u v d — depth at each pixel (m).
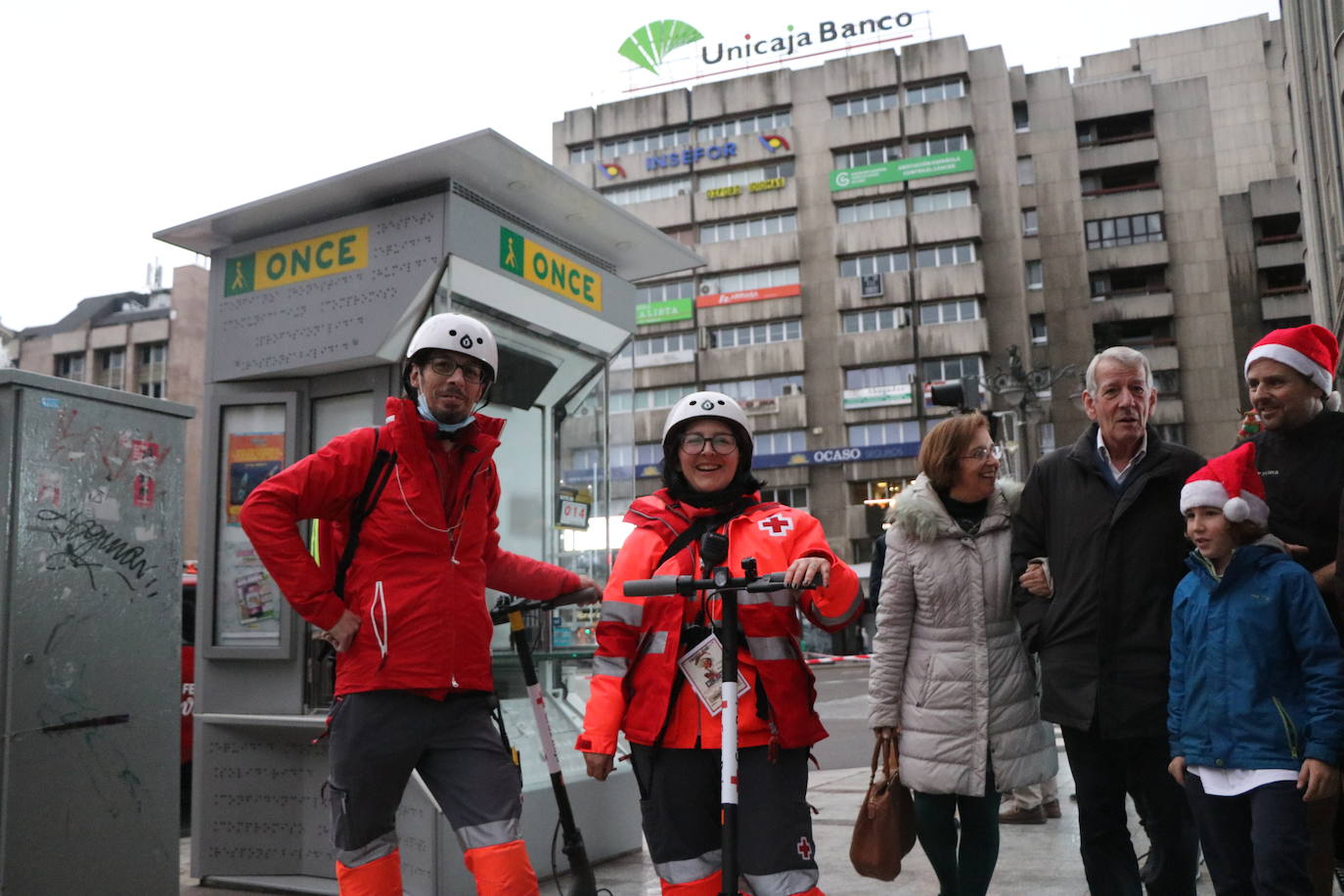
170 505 3.54
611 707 2.63
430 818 4.00
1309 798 2.55
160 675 3.44
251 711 4.62
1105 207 47.31
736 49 57.09
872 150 46.97
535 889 2.75
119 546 3.35
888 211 46.28
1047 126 47.47
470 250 4.42
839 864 4.70
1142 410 3.13
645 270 5.92
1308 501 3.13
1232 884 2.74
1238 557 2.77
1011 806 5.52
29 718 3.04
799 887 2.48
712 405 2.77
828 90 47.88
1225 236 50.91
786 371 45.84
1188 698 2.81
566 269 5.17
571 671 5.21
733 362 46.44
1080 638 3.10
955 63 46.47
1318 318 22.81
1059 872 4.40
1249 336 49.94
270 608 4.64
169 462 3.55
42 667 3.09
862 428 44.97
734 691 2.34
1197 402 45.34
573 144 51.44
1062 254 46.31
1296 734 2.64
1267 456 3.25
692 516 2.75
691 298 47.62
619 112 50.75
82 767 3.17
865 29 56.16
